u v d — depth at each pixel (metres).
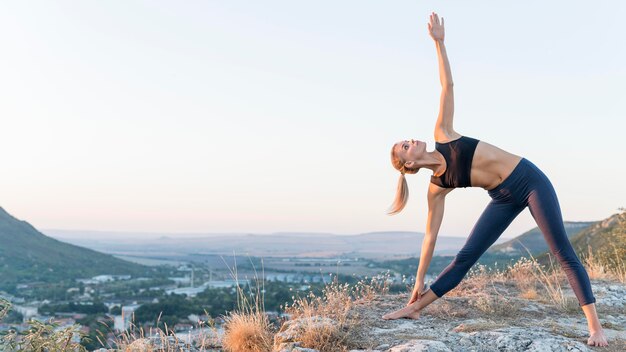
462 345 4.35
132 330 5.05
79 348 4.57
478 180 4.62
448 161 4.62
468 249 4.89
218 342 5.20
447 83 4.66
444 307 5.49
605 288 7.03
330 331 4.54
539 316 5.48
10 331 4.56
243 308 5.27
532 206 4.52
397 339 4.48
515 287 7.03
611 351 4.27
